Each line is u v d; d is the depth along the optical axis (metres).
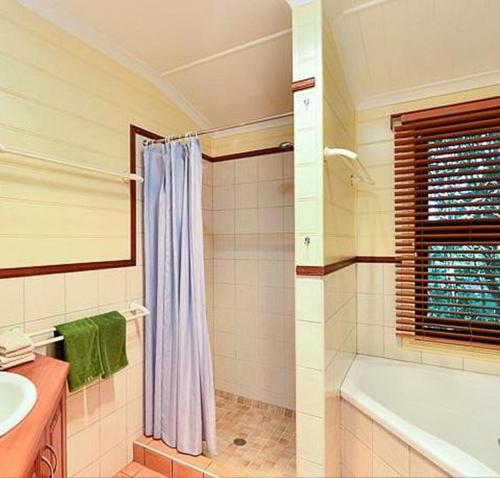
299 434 1.44
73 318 1.58
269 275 2.48
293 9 1.44
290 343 2.40
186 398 1.81
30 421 0.88
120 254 1.83
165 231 1.90
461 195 1.90
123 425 1.83
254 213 2.54
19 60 1.37
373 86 2.07
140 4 1.50
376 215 2.19
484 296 1.88
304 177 1.42
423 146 2.00
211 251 2.67
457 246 1.96
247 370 2.56
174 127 2.25
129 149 1.89
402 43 1.73
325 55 1.46
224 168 2.65
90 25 1.61
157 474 1.79
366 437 1.51
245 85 2.14
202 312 1.84
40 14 1.45
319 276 1.39
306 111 1.41
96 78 1.70
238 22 1.63
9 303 1.33
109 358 1.59
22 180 1.38
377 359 2.13
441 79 1.95
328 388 1.45
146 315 1.94
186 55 1.88
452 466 1.14
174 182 1.88
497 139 1.80
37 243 1.43
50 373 1.18
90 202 1.67
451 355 1.98
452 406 1.87
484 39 1.65
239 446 1.99
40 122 1.45
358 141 2.24
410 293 2.06
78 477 1.58
